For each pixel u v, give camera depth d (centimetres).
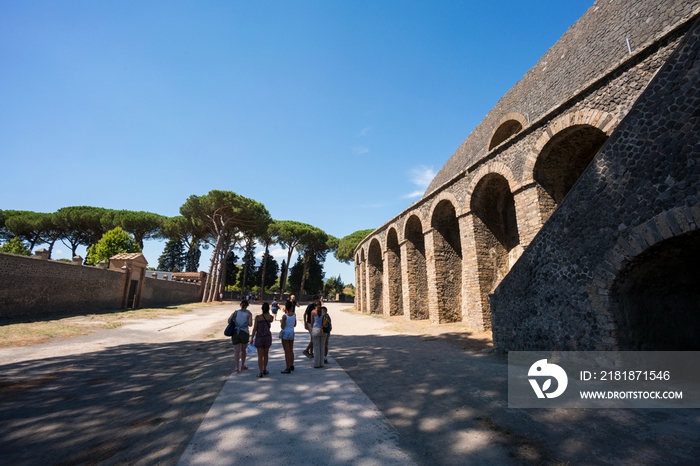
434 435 404
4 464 363
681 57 583
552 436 395
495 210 1561
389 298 2478
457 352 1002
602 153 696
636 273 651
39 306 1745
